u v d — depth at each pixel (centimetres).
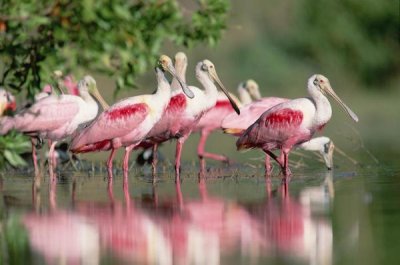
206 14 1580
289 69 4131
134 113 1908
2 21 1430
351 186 1714
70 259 1182
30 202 1587
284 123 1878
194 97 2038
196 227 1352
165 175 2002
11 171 2094
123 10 1405
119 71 1497
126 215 1448
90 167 2177
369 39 4072
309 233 1294
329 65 4094
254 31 4331
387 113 3534
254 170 2069
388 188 1672
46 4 1424
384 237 1252
